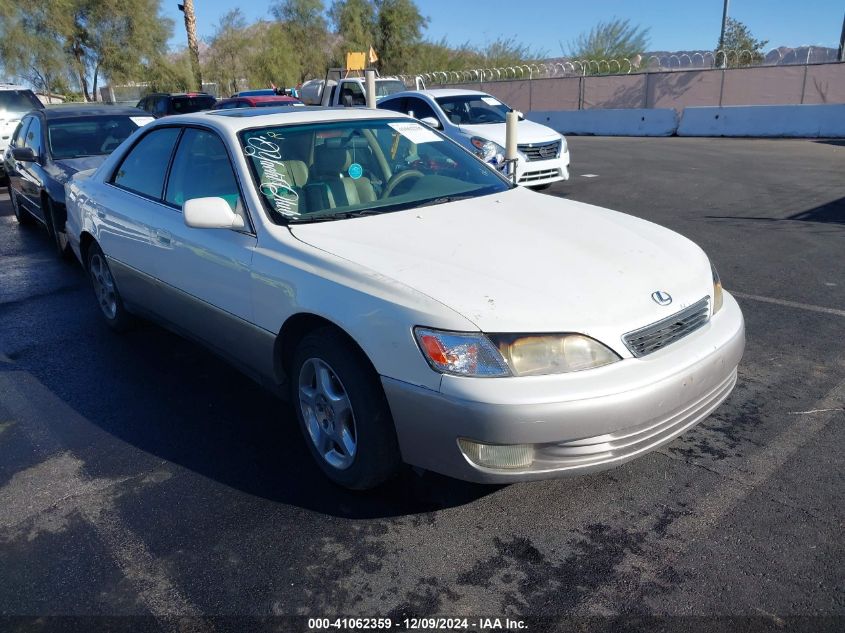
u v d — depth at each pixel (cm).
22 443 370
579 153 1689
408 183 393
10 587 265
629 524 287
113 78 3300
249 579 264
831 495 300
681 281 303
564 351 257
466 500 307
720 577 255
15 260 768
